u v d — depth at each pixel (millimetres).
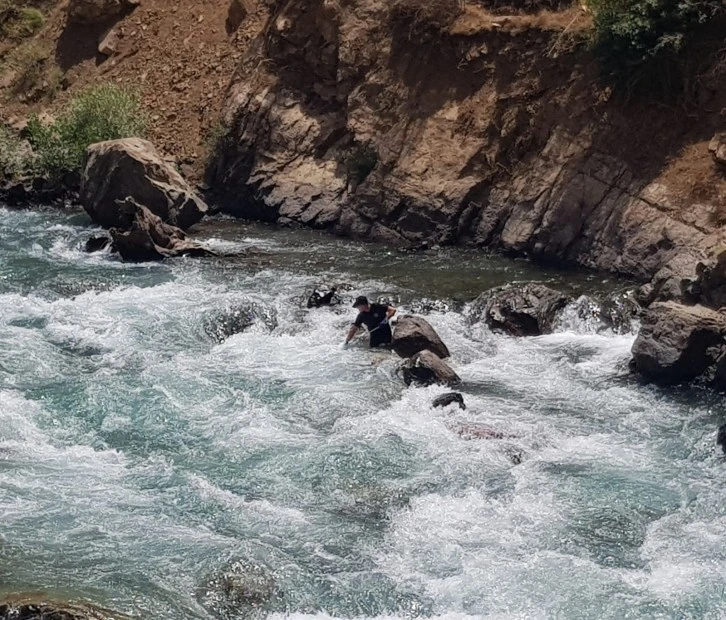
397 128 23781
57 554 11625
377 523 12430
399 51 24328
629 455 14055
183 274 20547
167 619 10664
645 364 16188
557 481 13359
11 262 21344
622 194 20719
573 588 11242
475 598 11109
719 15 20953
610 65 21203
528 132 22312
